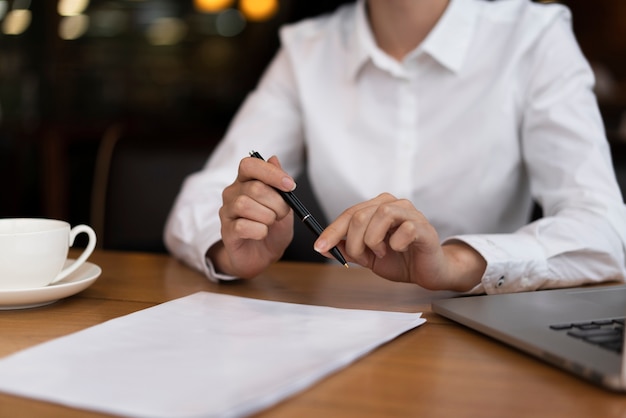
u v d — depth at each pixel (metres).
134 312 0.83
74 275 0.97
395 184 1.45
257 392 0.55
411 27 1.42
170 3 4.13
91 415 0.53
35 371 0.60
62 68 4.12
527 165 1.38
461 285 0.95
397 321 0.79
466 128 1.41
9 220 0.91
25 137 3.60
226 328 0.74
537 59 1.36
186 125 3.97
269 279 1.07
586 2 5.05
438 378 0.63
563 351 0.65
